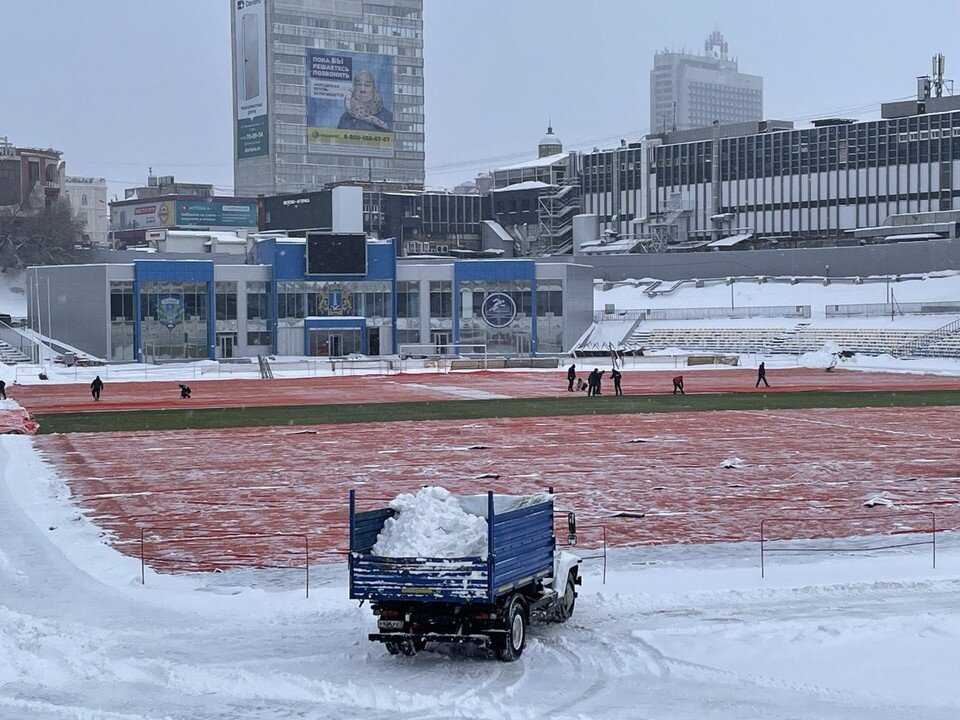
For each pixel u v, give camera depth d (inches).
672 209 7672.2
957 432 2330.2
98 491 1689.2
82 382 4340.6
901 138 6963.6
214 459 2022.6
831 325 5718.5
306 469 1886.1
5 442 2297.0
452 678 823.7
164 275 5600.4
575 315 6003.9
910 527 1371.8
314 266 5777.6
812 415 2704.2
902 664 824.3
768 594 1045.8
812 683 791.1
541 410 2908.5
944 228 6510.8
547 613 963.3
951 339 5132.9
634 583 1103.6
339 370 5012.3
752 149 7519.7
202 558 1253.1
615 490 1642.5
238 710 756.6
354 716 743.7
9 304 7303.2
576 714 737.0
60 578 1158.3
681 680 805.9
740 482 1707.7
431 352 5866.1
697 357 5088.6
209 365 5014.8
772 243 7440.9
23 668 839.7
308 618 997.8
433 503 922.7
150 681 816.9
